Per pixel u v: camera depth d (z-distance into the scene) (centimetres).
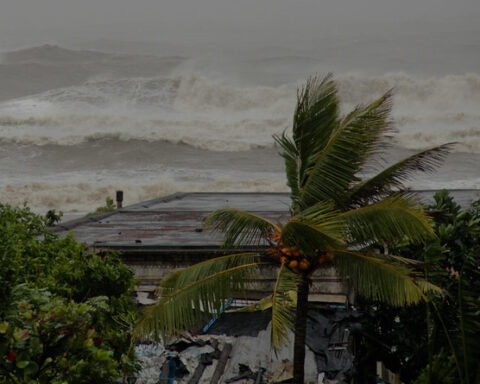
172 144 6544
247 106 8062
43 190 4566
